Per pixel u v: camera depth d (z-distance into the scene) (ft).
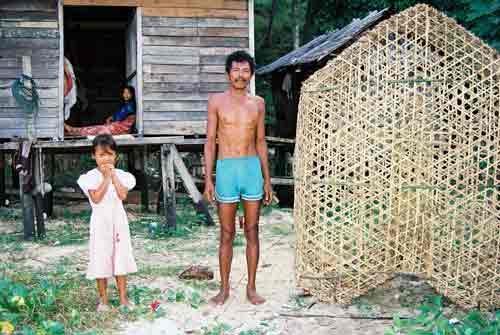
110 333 14.14
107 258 15.30
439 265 15.89
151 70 30.86
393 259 16.15
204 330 14.52
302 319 15.47
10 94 29.81
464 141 15.58
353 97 15.89
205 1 31.35
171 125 31.09
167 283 18.62
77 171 49.21
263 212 34.01
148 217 32.91
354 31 35.94
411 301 16.92
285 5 75.15
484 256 15.80
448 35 15.88
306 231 16.47
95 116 47.47
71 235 27.48
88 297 16.62
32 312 14.75
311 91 16.25
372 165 15.80
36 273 19.80
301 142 16.66
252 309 16.22
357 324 15.10
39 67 30.09
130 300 16.42
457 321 15.05
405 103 15.64
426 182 15.69
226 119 16.26
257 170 16.55
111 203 15.39
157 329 14.47
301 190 16.56
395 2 53.83
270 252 23.39
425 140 15.64
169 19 31.01
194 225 29.73
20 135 29.89
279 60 46.09
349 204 16.12
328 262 16.42
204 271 19.21
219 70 31.60
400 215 15.85
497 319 14.38
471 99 15.60
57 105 30.30
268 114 64.64
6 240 26.43
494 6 23.75
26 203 26.63
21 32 29.94
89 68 47.06
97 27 44.24
